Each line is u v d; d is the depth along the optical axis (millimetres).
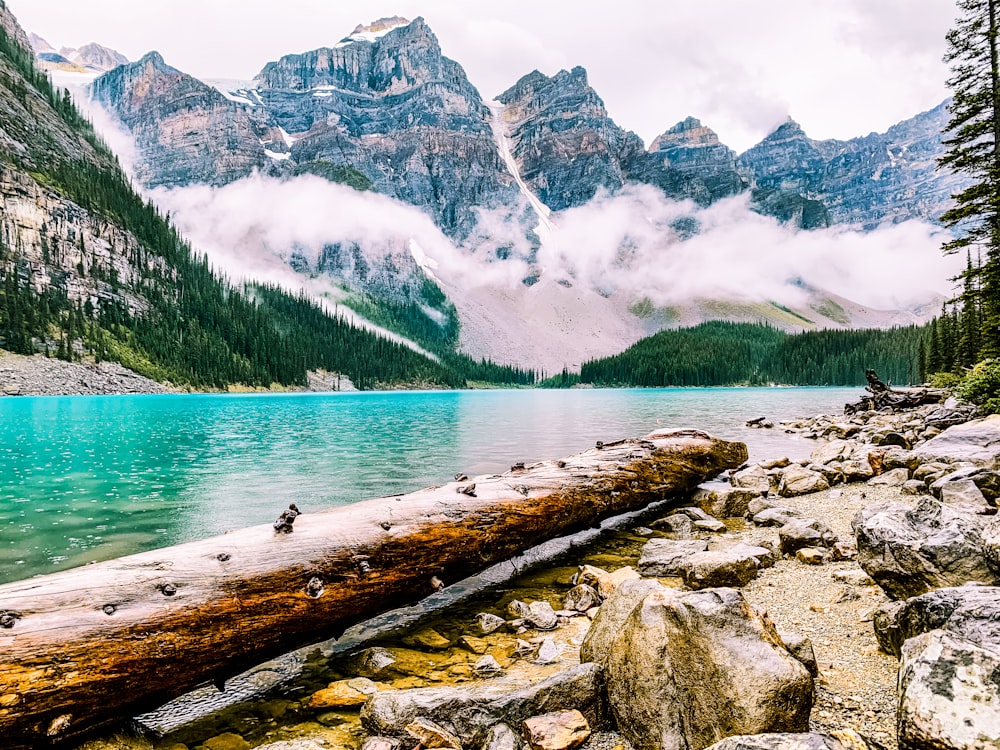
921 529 6434
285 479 17578
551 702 4965
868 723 4289
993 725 2963
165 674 5270
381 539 7434
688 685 4312
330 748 4926
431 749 4688
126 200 169875
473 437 30578
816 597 7469
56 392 92625
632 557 10742
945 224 26797
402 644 7195
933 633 3885
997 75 24172
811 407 61812
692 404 71438
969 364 50406
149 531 11773
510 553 9422
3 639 4594
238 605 5844
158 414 49688
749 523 12797
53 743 4672
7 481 17328
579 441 28312
